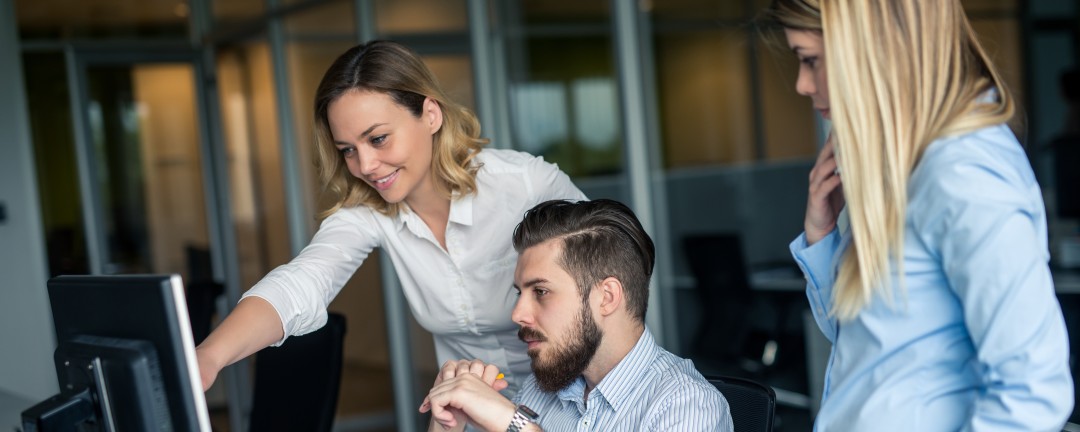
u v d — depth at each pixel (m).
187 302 3.44
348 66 1.71
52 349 5.97
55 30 6.09
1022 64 7.81
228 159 6.12
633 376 1.59
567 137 4.83
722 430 1.53
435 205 1.95
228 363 1.56
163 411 1.21
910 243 1.20
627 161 3.75
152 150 6.17
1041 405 1.10
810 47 1.25
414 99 1.75
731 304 5.39
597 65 5.10
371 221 1.99
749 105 6.91
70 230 6.14
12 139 5.86
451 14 4.20
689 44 7.21
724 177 5.92
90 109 6.04
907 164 1.19
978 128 1.17
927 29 1.18
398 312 4.60
